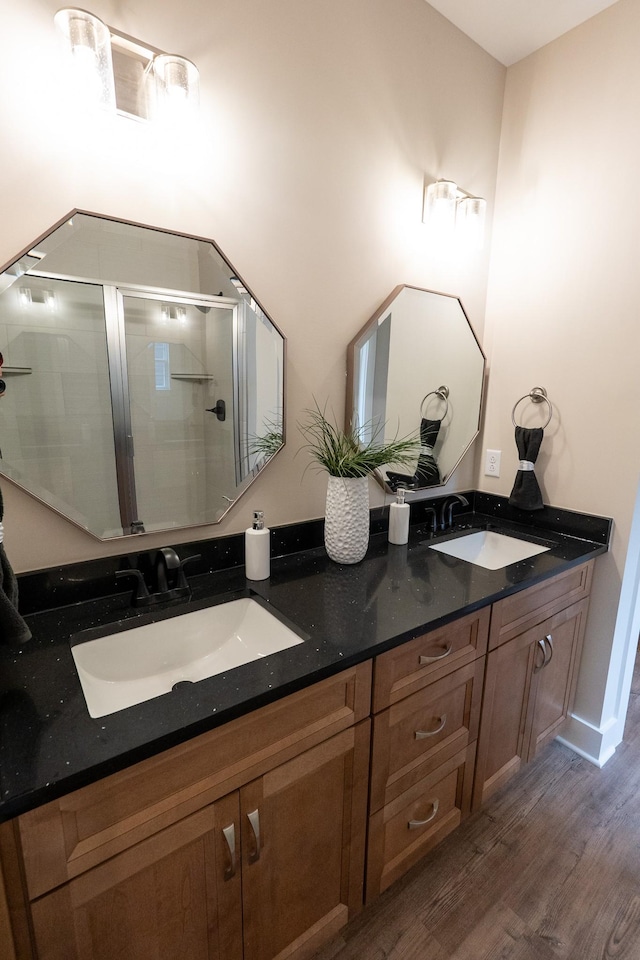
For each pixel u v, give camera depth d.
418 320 1.72
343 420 1.58
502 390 1.97
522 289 1.85
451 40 1.62
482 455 2.08
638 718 2.08
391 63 1.48
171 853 0.78
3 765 0.65
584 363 1.69
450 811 1.36
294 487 1.50
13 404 1.00
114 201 1.06
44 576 1.08
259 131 1.24
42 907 0.66
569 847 1.44
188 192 1.15
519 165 1.82
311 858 1.00
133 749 0.69
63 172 0.99
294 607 1.15
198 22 1.10
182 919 0.82
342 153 1.42
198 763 0.78
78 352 1.06
